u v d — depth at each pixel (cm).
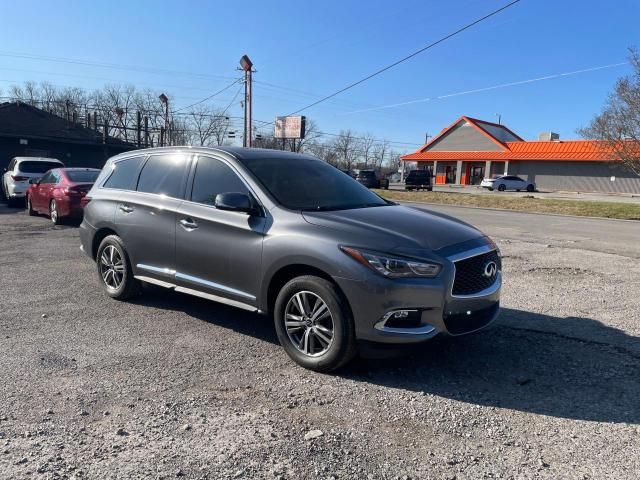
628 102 2942
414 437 320
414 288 377
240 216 464
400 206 522
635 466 290
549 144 5328
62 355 440
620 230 1411
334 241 402
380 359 443
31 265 809
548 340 489
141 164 597
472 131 5778
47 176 1399
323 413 347
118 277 604
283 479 275
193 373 408
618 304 615
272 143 6494
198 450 300
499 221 1648
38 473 275
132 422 331
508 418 345
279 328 435
